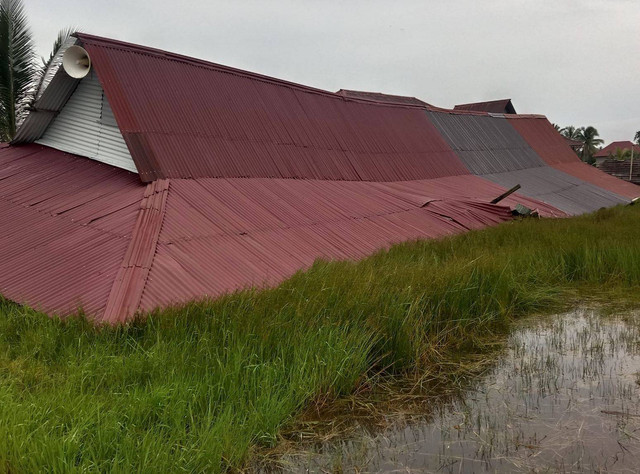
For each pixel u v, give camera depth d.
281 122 17.06
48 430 5.02
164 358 6.41
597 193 27.19
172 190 11.62
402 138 22.19
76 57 13.45
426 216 16.03
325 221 13.23
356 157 18.75
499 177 24.62
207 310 7.55
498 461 5.43
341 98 21.08
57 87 13.98
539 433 5.95
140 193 11.47
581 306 10.45
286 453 5.49
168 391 5.74
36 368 6.33
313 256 11.30
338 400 6.57
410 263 10.72
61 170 13.66
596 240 13.90
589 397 6.77
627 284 11.66
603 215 19.89
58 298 8.34
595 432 5.96
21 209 11.77
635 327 9.23
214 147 14.09
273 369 6.37
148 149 12.55
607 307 10.34
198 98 15.04
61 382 6.02
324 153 17.55
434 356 7.95
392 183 18.75
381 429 6.04
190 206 11.25
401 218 15.23
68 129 14.66
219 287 8.98
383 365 7.51
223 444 5.21
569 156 32.91
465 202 18.00
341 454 5.53
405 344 7.59
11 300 8.62
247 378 6.21
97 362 6.38
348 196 15.48
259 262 10.20
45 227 10.71
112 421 5.21
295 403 6.21
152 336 7.07
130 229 9.88
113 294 8.06
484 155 26.02
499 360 7.96
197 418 5.63
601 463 5.39
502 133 29.44
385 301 8.06
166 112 13.84
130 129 12.66
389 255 11.73
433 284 9.18
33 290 8.73
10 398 5.34
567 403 6.62
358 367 6.87
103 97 13.67
